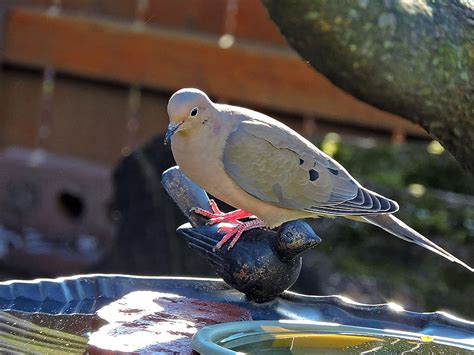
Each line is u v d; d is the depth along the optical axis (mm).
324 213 6254
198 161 6023
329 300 5867
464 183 11812
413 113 4723
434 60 4555
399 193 11008
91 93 13578
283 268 5648
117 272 10875
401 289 9625
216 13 13094
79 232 13562
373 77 4453
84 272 11242
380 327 5699
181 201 6020
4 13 13555
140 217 10883
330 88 12641
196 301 5523
